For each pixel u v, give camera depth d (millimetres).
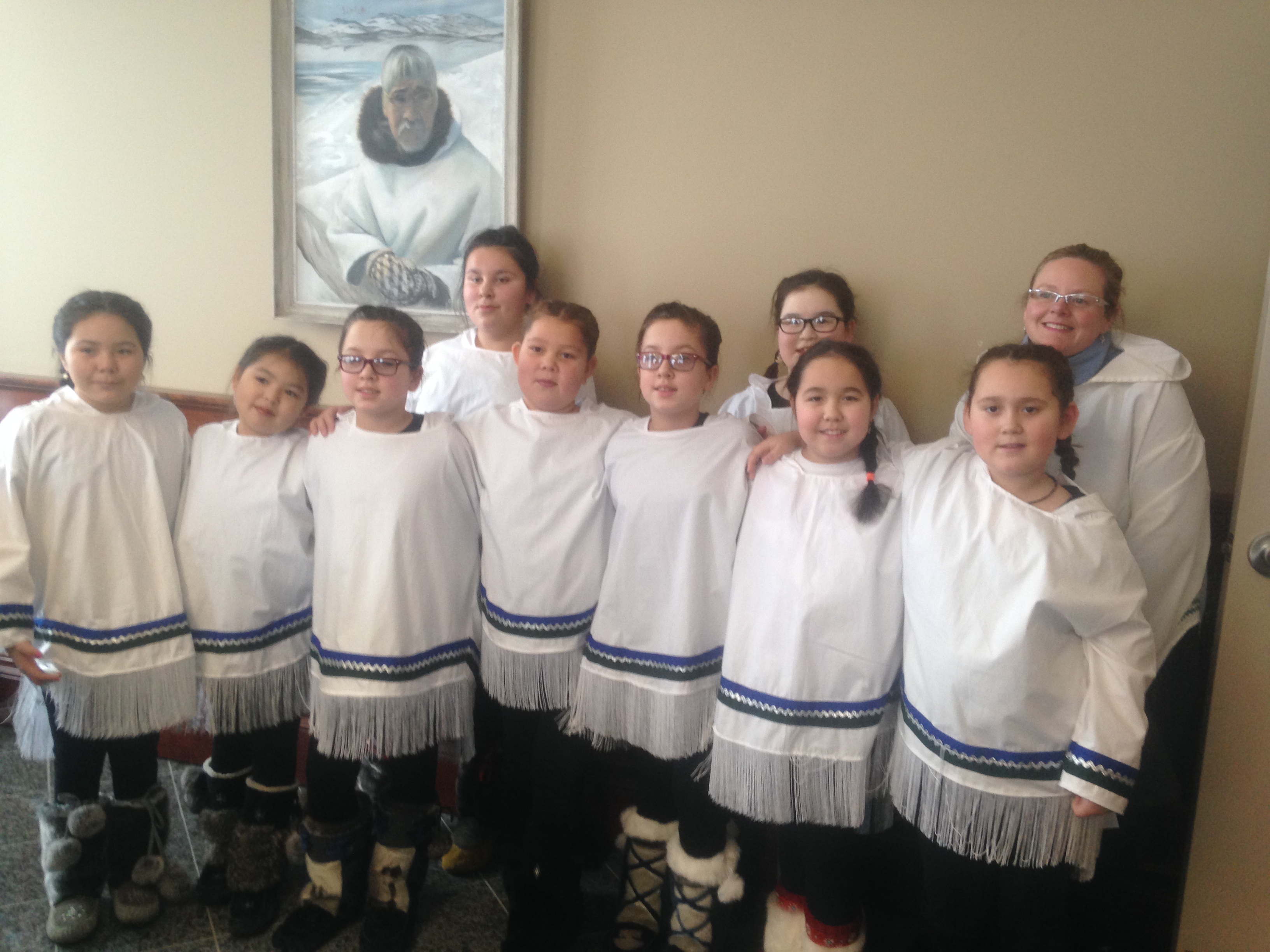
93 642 1455
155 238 2113
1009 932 1275
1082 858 1183
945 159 1579
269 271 2039
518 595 1448
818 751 1285
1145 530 1353
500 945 1585
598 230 1804
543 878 1549
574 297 1845
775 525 1316
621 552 1405
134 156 2092
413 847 1568
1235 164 1439
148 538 1510
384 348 1457
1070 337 1351
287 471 1553
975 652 1166
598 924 1650
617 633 1414
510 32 1746
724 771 1314
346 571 1451
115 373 1476
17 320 2250
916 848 1660
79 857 1546
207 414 2070
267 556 1536
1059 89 1504
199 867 1758
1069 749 1158
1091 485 1383
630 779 1854
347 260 1957
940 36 1550
